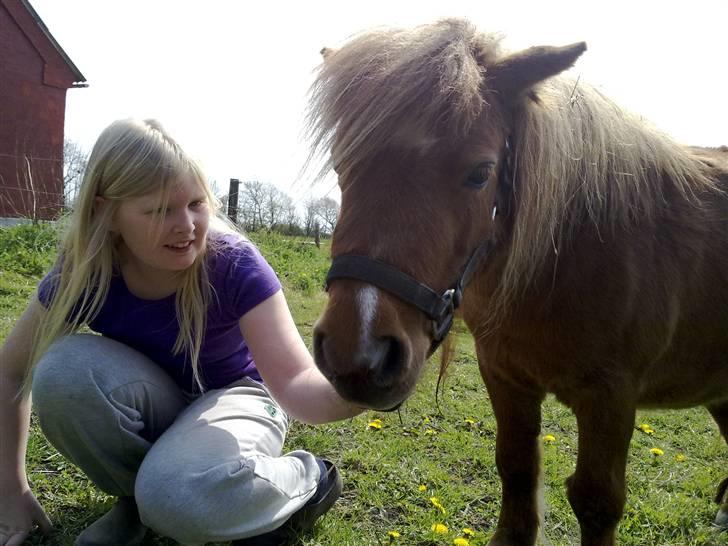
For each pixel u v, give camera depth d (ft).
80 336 5.50
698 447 10.93
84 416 5.12
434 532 6.91
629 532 7.70
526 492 6.96
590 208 5.66
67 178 40.52
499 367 6.42
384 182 4.27
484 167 4.56
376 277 4.12
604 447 5.87
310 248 28.68
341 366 3.96
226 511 4.81
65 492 6.76
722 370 7.01
